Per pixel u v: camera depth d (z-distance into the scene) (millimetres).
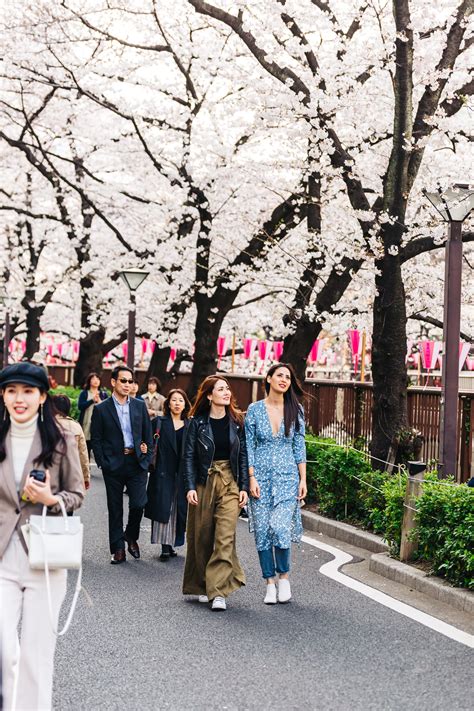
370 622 6504
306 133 14414
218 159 18656
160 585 7855
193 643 5926
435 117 12422
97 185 23219
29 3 16406
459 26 11906
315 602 7164
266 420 7465
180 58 18328
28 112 21656
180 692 4934
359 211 12352
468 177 15922
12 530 4039
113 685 5047
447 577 7461
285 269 18078
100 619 6555
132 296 18859
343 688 5023
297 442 7531
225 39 17562
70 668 5355
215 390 7461
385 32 14422
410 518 8195
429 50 12719
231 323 28641
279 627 6367
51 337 40719
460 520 7359
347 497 10633
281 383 7516
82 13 16312
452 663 5504
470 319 20484
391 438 11672
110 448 8977
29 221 27547
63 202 24844
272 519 7277
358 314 20656
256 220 19172
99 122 21781
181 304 22578
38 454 4074
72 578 8055
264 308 26953
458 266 9109
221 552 7031
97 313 26938
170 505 9102
